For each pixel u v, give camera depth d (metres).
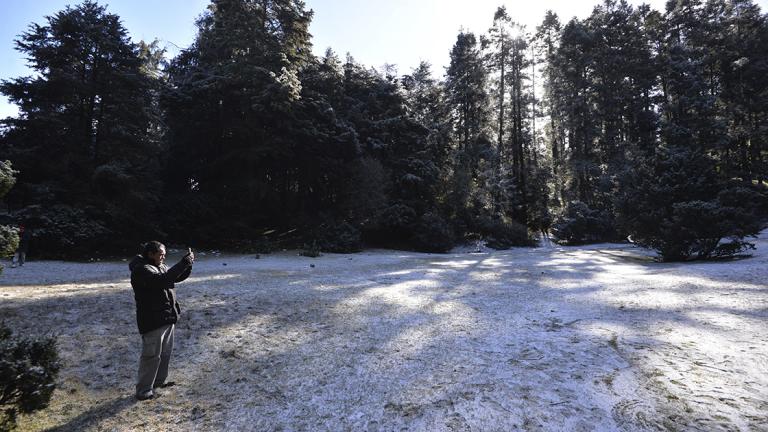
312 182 28.25
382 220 26.31
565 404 3.51
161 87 21.52
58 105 16.48
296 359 4.93
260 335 5.88
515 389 3.88
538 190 42.06
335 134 25.77
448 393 3.85
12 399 3.08
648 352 4.80
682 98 26.25
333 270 13.88
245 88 22.55
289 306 7.69
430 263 17.45
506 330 6.17
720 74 40.69
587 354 4.85
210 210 20.09
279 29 25.12
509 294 9.45
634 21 45.72
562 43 45.81
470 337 5.81
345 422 3.34
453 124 47.31
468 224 32.19
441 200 32.41
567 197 44.75
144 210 17.78
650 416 3.23
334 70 29.47
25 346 3.13
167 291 4.11
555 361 4.64
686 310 6.95
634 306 7.55
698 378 3.96
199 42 28.81
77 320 6.07
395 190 28.94
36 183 15.37
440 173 32.06
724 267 12.56
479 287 10.55
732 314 6.50
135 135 18.20
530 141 47.50
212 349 5.23
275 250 21.17
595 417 3.25
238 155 22.31
